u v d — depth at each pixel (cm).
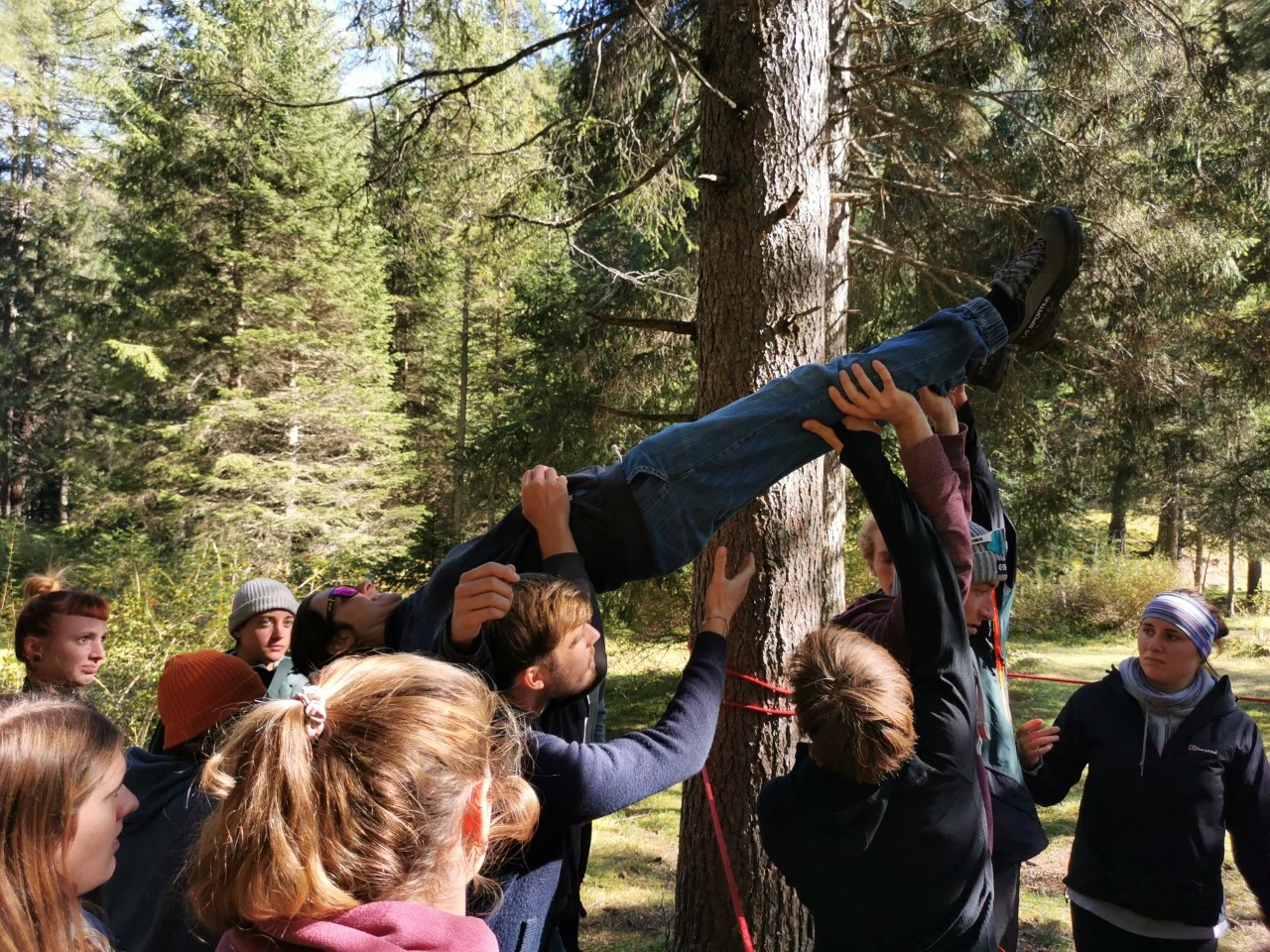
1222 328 777
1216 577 2491
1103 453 887
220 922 99
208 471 1527
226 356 1537
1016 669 1216
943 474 207
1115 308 719
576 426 945
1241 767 257
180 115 1360
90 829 119
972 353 231
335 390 1540
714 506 217
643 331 901
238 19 585
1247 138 720
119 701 614
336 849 96
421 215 600
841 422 217
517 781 118
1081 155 659
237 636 328
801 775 195
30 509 2852
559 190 641
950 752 185
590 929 481
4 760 112
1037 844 218
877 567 260
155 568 734
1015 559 262
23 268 2545
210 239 1489
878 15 652
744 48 362
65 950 113
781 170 361
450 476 1845
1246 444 1020
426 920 96
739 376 364
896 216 725
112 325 1667
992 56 693
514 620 168
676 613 1152
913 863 182
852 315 860
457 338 1900
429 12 530
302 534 1479
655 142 639
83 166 2130
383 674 109
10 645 817
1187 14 702
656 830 650
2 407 2492
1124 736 265
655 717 1052
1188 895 256
